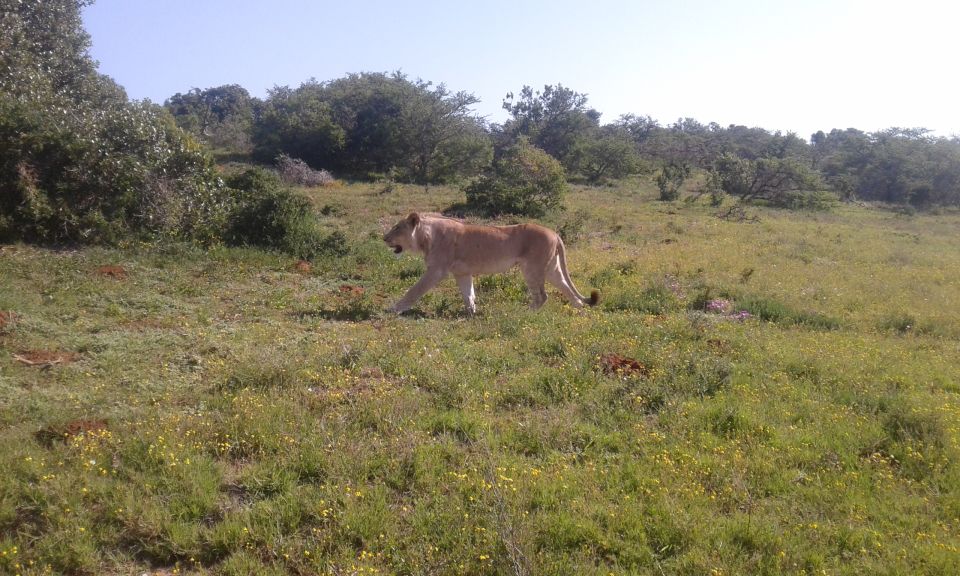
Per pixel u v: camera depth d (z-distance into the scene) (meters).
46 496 4.62
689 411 6.61
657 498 4.98
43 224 12.99
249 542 4.38
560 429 6.08
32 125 13.53
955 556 4.38
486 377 7.39
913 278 16.28
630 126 75.00
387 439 5.73
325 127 41.31
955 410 6.92
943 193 48.47
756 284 13.98
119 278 11.12
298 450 5.43
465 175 43.81
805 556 4.41
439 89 45.12
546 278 11.16
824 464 5.74
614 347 8.42
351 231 17.91
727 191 39.66
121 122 14.99
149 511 4.56
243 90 80.56
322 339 8.59
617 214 26.22
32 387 6.64
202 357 7.77
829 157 58.38
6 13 18.78
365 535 4.44
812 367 8.25
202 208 14.69
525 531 4.36
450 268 10.50
